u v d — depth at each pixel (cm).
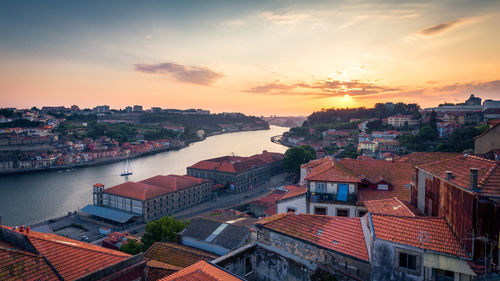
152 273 2898
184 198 13250
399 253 1862
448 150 14075
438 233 1961
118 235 7588
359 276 2011
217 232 4497
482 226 1706
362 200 3675
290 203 4006
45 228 8725
